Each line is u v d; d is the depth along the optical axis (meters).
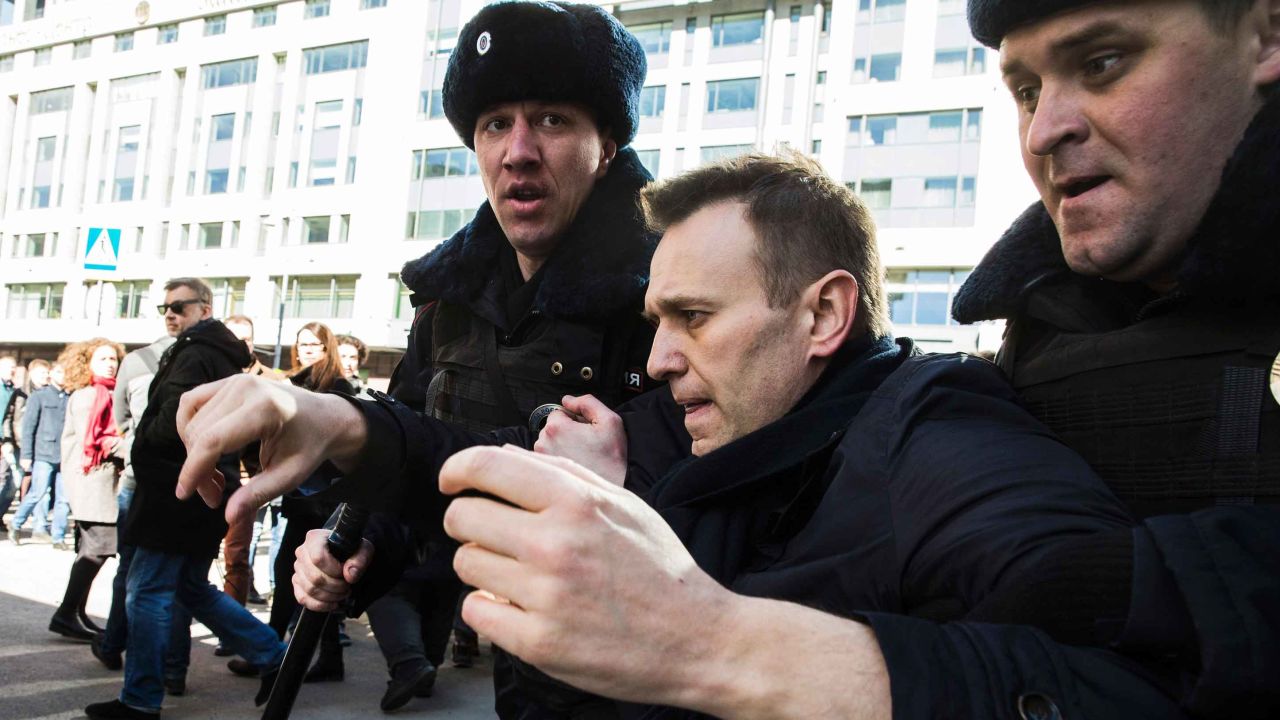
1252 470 0.78
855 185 19.39
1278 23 0.81
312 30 25.48
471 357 1.83
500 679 1.28
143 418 3.71
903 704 0.54
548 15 1.76
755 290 1.06
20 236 29.62
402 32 24.34
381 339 23.41
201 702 4.09
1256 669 0.53
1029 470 0.76
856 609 0.81
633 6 22.61
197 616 3.98
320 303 24.67
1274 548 0.59
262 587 7.00
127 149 28.27
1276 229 0.76
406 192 23.84
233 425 0.95
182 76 27.97
